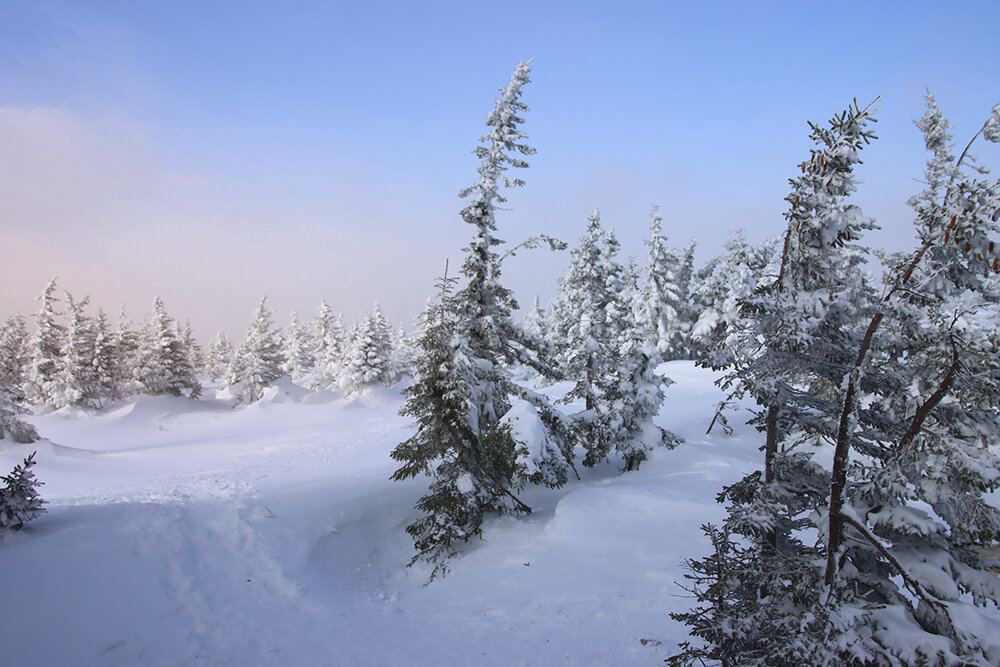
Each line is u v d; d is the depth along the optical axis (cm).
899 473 458
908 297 460
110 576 1052
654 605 989
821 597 461
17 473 1205
